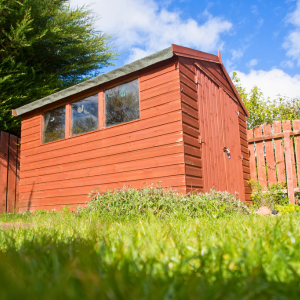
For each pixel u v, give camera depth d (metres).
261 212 6.96
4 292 0.81
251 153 9.21
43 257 1.49
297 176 8.16
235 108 8.77
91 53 14.13
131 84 6.64
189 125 6.02
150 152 6.11
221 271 1.14
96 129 7.20
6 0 9.91
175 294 0.87
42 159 8.35
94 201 5.34
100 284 0.84
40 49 11.90
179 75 5.94
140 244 1.65
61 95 7.82
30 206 8.46
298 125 8.26
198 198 4.89
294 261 1.36
